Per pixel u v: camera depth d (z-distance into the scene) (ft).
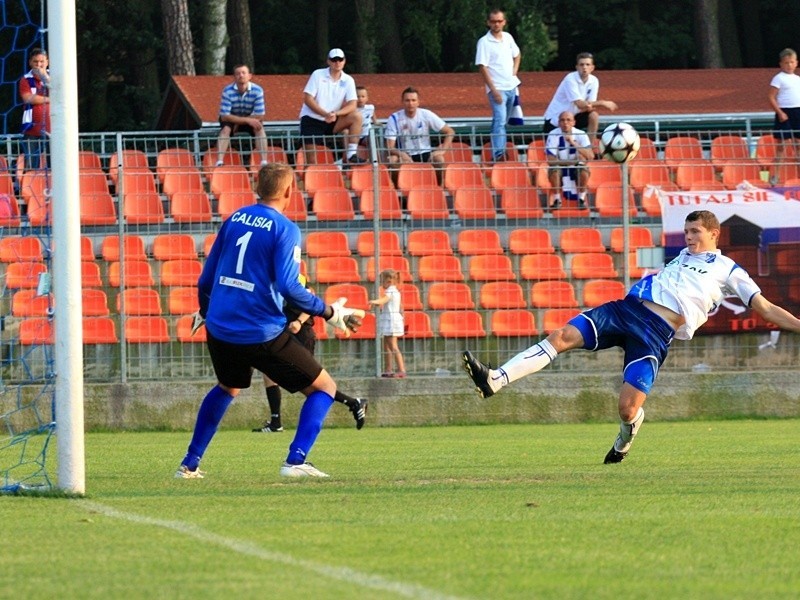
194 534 52.47
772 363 154.92
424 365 153.58
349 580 42.16
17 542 50.44
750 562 46.37
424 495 67.00
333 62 180.14
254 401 142.10
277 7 351.05
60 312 66.39
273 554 47.39
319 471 77.71
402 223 171.94
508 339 155.53
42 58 89.25
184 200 171.01
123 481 75.56
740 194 154.20
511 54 187.73
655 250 158.71
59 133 64.69
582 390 147.64
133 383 140.67
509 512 59.67
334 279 162.40
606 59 342.64
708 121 222.89
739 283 81.87
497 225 173.88
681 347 154.51
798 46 350.43
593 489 70.23
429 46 320.91
